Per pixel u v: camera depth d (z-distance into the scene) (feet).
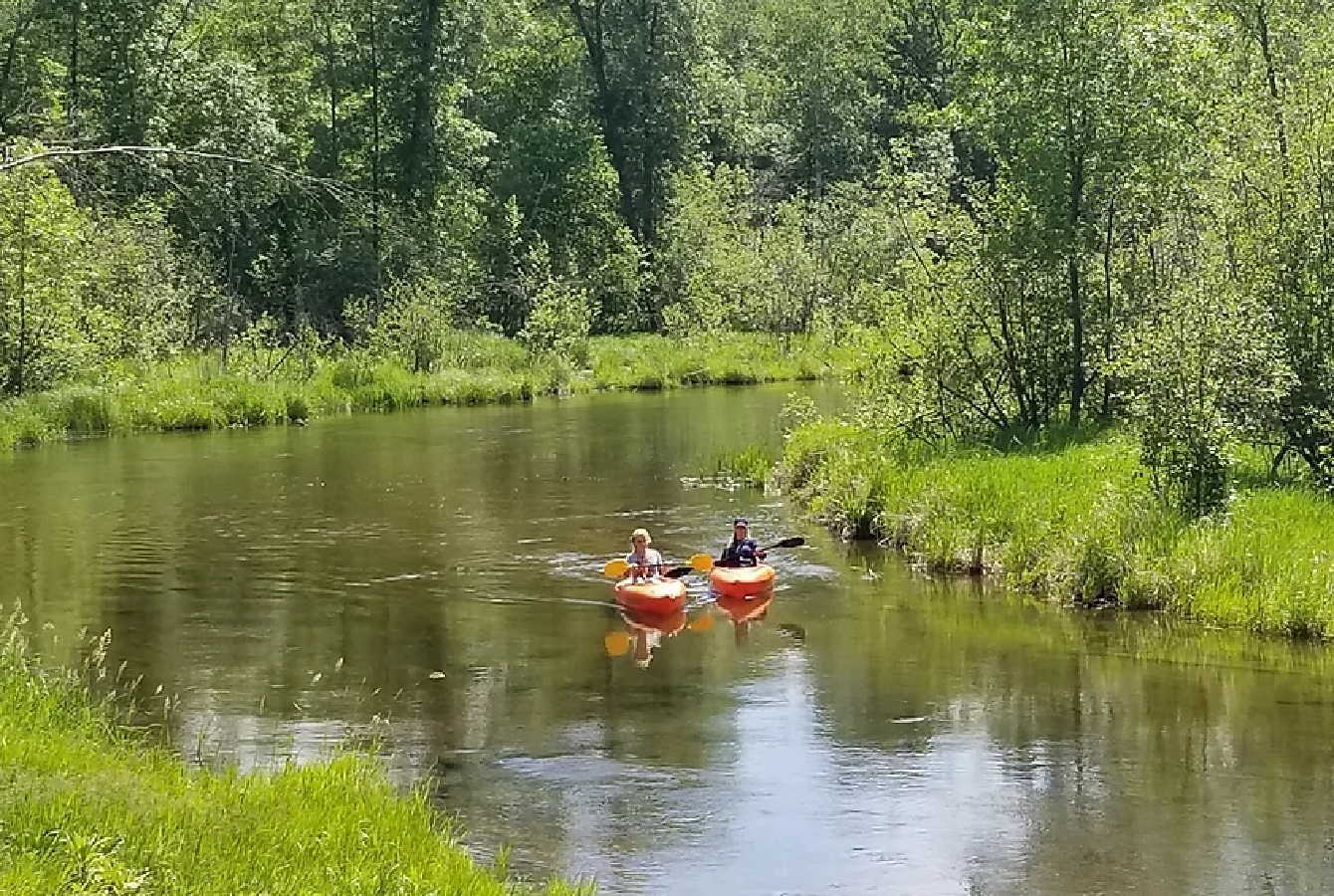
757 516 66.69
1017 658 42.83
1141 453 53.42
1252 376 52.49
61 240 103.35
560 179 180.04
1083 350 72.18
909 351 74.33
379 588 52.60
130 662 42.75
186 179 110.01
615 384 141.28
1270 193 58.59
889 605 49.78
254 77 148.56
